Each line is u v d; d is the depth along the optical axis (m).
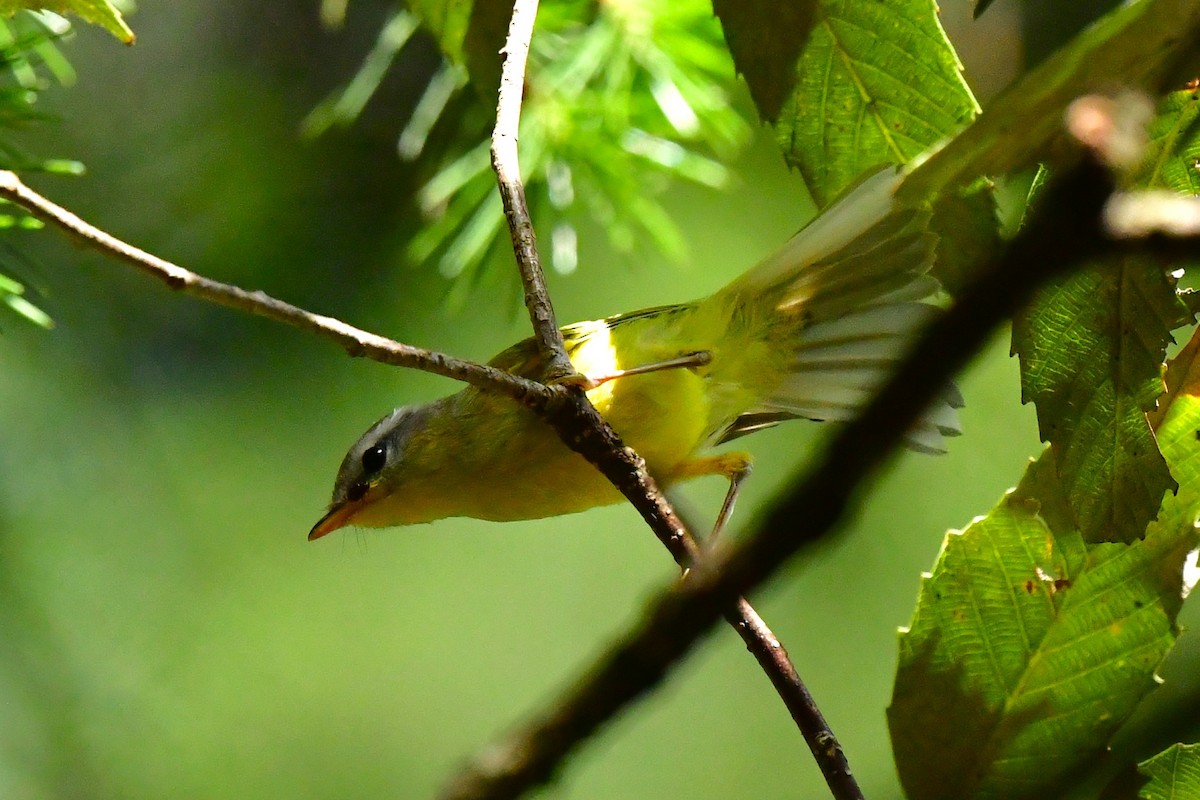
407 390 10.61
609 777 11.66
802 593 11.09
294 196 10.12
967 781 5.31
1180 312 5.00
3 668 9.80
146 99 10.13
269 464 10.52
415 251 8.70
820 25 5.78
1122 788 5.00
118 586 10.20
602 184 7.95
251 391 10.45
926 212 6.09
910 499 10.84
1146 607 5.22
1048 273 2.77
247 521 10.49
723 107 7.91
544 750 3.64
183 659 10.39
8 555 9.79
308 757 10.90
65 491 9.96
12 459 9.85
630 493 5.27
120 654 10.20
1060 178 2.86
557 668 11.67
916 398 2.75
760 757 11.79
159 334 10.20
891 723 5.37
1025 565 5.34
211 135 10.06
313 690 11.11
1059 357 5.21
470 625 11.90
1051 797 5.20
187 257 9.99
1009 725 5.27
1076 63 3.98
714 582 3.19
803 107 5.96
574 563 12.25
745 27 5.86
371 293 10.27
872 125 5.95
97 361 10.03
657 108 7.92
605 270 10.66
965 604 5.37
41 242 9.71
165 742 10.27
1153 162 4.87
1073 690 5.26
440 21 6.84
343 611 11.41
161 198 9.94
